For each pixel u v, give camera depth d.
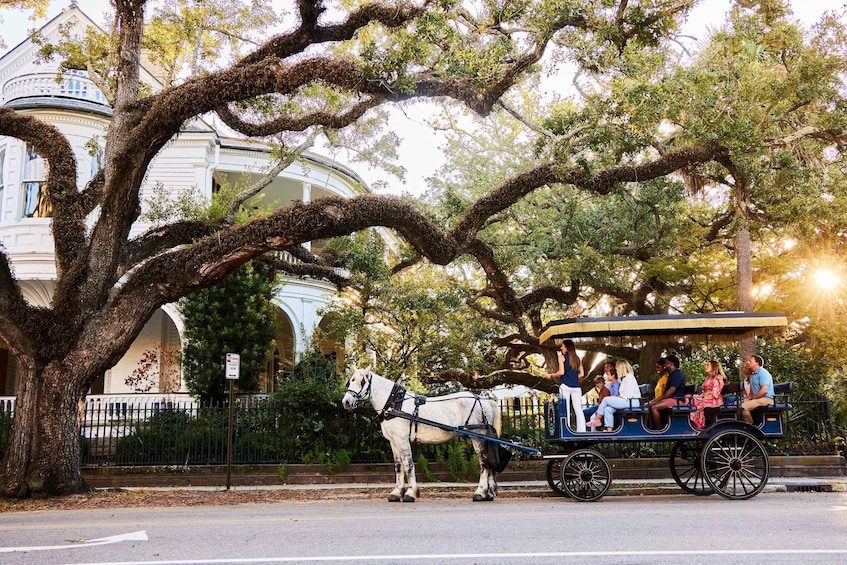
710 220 22.62
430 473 16.59
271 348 21.14
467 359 20.38
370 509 11.69
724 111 15.02
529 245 21.83
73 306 14.23
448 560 6.76
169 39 20.02
